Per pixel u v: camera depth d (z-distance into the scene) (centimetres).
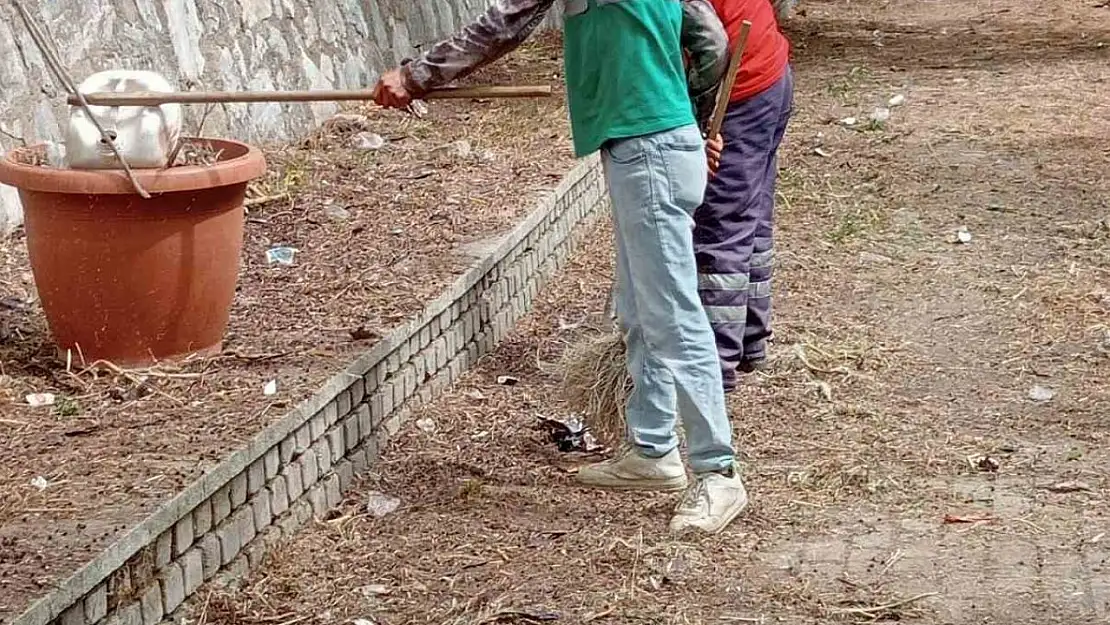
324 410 491
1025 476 527
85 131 489
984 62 1425
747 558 459
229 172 496
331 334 546
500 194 772
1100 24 1683
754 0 525
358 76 1035
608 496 504
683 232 452
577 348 546
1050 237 850
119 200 483
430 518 487
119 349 504
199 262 502
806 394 609
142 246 490
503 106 1008
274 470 459
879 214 898
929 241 845
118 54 788
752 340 601
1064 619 419
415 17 1158
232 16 899
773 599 432
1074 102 1212
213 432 448
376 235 688
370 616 420
